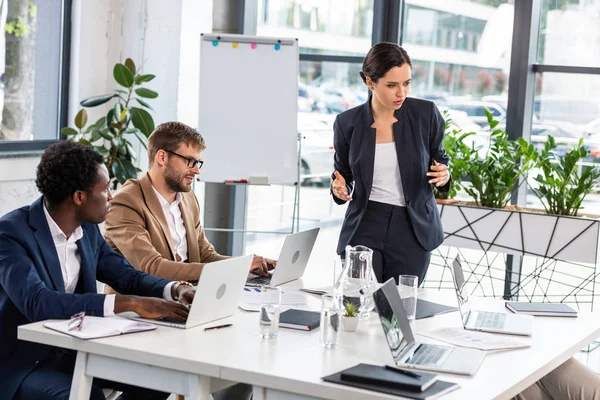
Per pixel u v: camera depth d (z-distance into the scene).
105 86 5.41
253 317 2.56
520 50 4.88
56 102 5.23
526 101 4.91
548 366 2.21
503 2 4.92
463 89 5.09
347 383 1.89
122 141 5.00
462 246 4.52
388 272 3.50
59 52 5.20
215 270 2.37
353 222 3.49
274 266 3.32
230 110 4.74
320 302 2.83
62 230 2.61
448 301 2.96
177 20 5.21
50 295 2.41
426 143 3.45
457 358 2.15
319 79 5.48
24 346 2.51
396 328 2.16
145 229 3.11
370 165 3.43
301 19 5.48
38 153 4.94
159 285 2.75
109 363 2.19
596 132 4.80
